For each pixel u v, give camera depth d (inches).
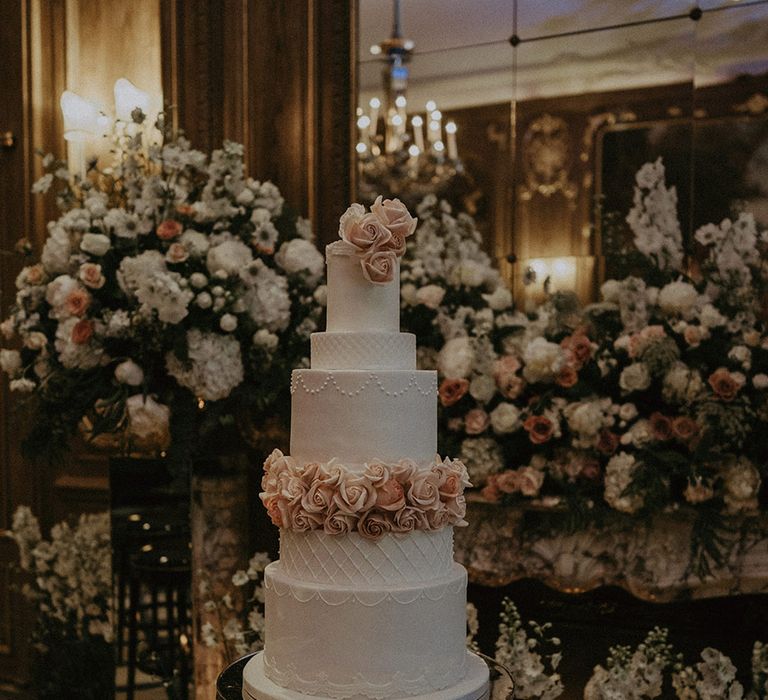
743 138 117.7
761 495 109.2
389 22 136.0
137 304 106.1
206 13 147.3
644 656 117.6
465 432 120.5
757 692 112.3
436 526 74.2
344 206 139.3
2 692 164.7
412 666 71.8
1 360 112.8
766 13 116.4
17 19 160.9
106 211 109.8
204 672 117.8
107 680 155.5
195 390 106.4
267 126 144.8
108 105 156.3
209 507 117.4
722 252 116.1
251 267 108.7
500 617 124.6
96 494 158.1
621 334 115.4
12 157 162.6
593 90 125.6
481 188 131.8
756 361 108.2
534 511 117.1
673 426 106.3
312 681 72.1
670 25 121.3
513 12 129.6
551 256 128.0
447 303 126.0
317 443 75.3
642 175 122.8
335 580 72.8
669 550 110.1
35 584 163.2
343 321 77.6
